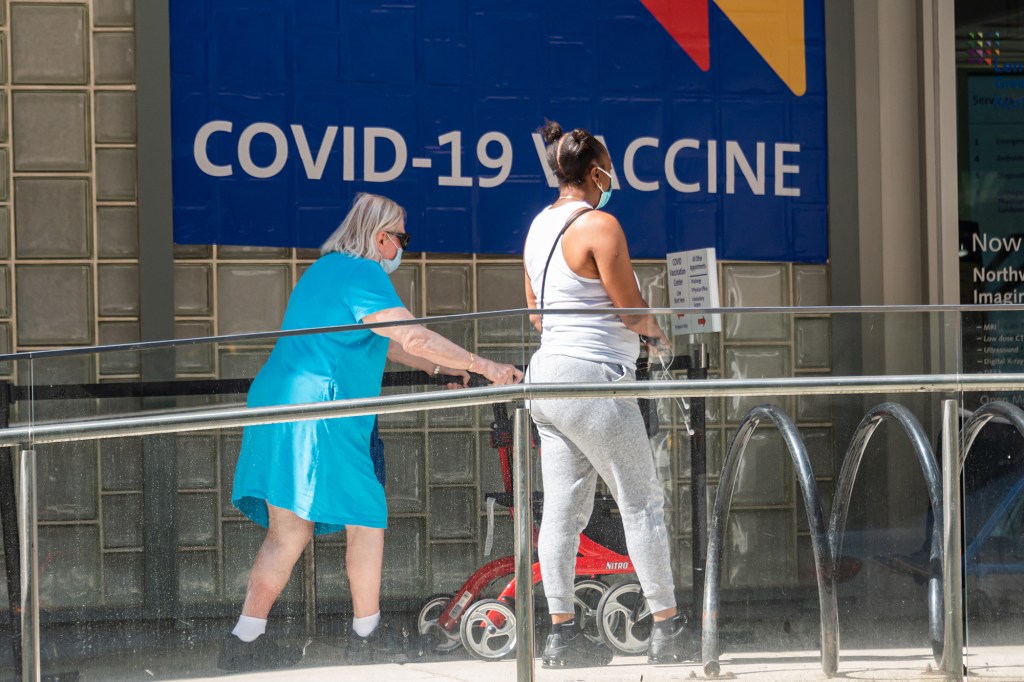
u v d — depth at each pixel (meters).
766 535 9.52
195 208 15.93
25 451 9.78
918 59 17.33
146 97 15.76
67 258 15.91
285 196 16.14
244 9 15.98
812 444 9.54
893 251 17.39
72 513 9.77
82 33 15.88
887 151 17.33
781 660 9.51
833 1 17.12
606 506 9.39
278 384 9.57
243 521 9.59
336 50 16.20
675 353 9.45
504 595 9.38
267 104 16.06
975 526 9.72
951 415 9.70
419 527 9.41
